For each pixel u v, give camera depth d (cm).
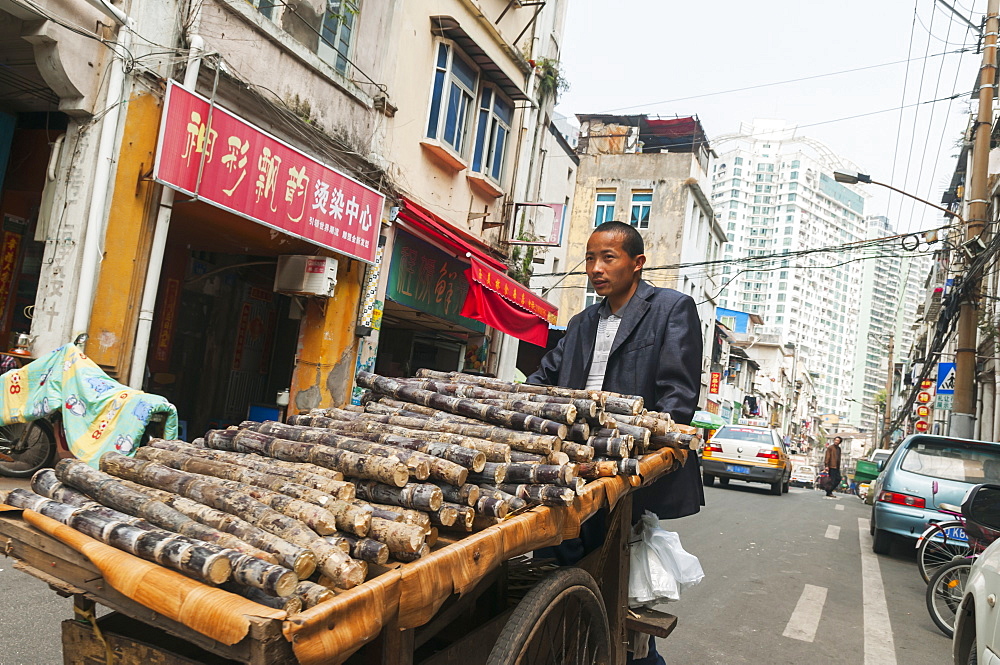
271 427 207
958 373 1231
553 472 182
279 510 148
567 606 206
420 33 1029
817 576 689
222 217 770
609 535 231
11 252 744
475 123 1171
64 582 137
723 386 3900
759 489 1805
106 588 131
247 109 743
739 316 5284
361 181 922
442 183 1114
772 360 5897
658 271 2781
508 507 172
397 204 988
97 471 159
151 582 121
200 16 677
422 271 1084
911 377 3300
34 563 143
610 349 276
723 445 1670
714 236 3319
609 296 286
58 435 575
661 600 254
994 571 346
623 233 281
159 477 162
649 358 268
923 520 798
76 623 163
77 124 612
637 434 215
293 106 804
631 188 2855
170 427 589
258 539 133
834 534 1005
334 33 887
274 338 1132
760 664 417
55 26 568
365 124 933
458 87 1119
